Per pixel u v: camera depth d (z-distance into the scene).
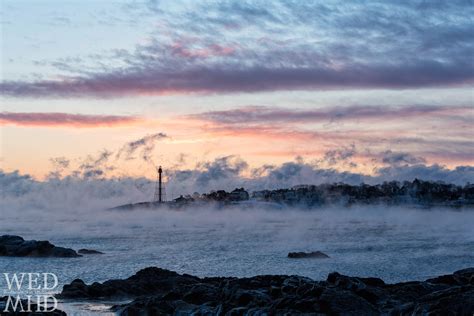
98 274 111.62
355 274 111.56
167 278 78.38
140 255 156.25
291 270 119.44
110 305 68.06
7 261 130.75
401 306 51.97
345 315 50.62
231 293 58.88
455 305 49.19
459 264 131.38
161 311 59.19
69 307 66.94
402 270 119.00
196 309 57.25
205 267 127.00
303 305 51.47
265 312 51.25
